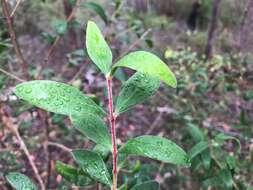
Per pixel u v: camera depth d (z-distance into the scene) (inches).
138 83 7.7
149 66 6.0
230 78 19.9
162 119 22.9
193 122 19.7
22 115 21.2
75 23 16.8
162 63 6.0
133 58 6.2
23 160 18.4
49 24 34.4
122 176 13.6
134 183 10.7
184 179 18.3
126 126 25.0
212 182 13.7
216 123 21.0
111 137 7.9
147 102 23.2
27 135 19.7
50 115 18.1
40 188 17.1
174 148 7.6
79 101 7.2
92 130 7.9
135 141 7.7
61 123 17.9
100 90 22.0
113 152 7.5
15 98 16.7
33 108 16.5
